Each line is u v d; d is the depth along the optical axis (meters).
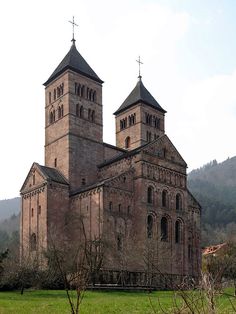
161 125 118.25
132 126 115.00
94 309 36.09
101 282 67.75
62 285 63.91
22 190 94.19
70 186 91.25
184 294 15.59
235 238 132.88
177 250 89.94
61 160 94.94
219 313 16.52
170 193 91.81
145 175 87.56
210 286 14.90
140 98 113.88
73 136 95.00
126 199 85.56
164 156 92.81
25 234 90.44
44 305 39.09
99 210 81.50
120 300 45.16
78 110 97.62
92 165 97.00
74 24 105.50
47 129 100.94
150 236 85.25
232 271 53.19
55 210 87.44
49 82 102.81
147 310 34.25
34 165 92.56
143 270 75.38
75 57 101.19
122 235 82.50
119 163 92.44
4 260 64.50
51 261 62.12
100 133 100.75
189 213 98.06
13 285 61.75
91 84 101.50
